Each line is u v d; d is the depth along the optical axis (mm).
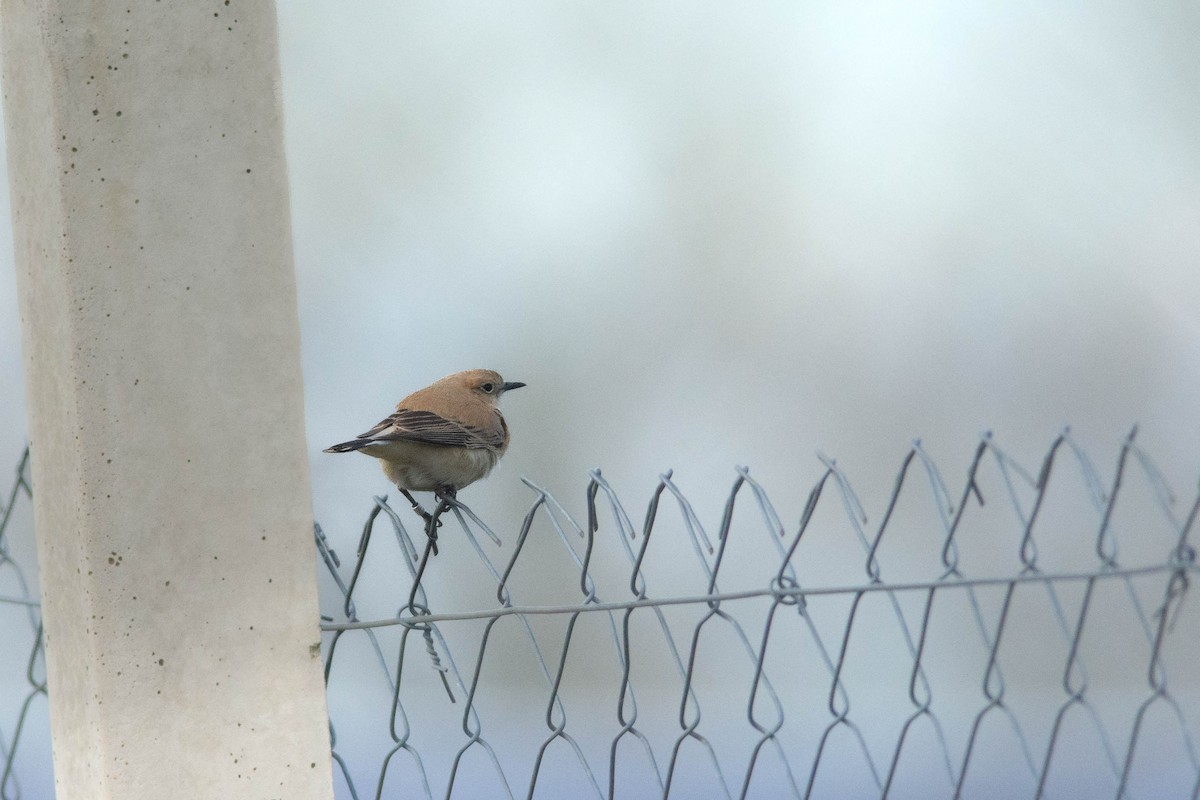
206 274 3461
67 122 3287
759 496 3807
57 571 3529
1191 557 4027
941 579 3930
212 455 3479
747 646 3770
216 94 3463
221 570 3494
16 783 5324
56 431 3447
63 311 3328
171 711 3434
